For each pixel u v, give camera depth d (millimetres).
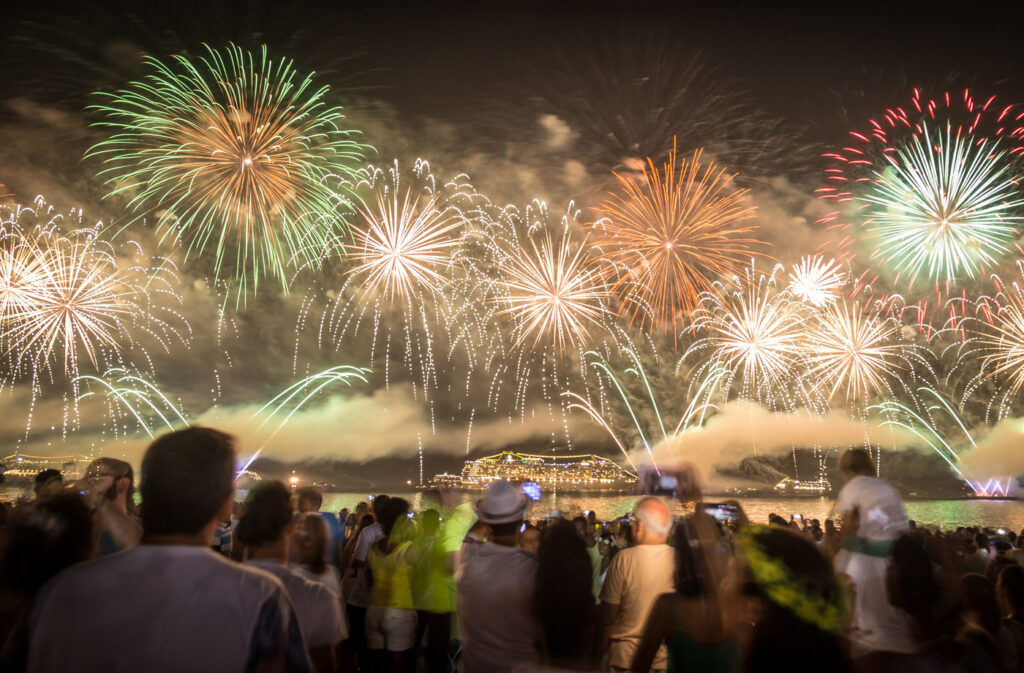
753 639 2494
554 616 3193
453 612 7699
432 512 7676
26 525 3279
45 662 2133
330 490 153875
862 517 4297
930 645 3391
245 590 2254
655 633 3805
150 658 2092
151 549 2307
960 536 9977
